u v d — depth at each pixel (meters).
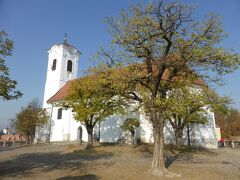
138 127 39.38
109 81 18.67
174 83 19.33
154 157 17.62
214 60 17.08
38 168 19.67
